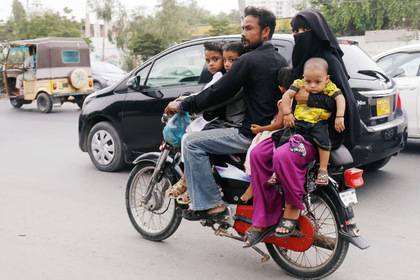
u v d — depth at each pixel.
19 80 17.08
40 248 4.79
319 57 3.75
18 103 17.78
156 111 7.02
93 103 7.82
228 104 4.28
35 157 8.98
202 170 4.21
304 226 3.88
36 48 16.27
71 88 16.78
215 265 4.39
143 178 5.07
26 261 4.50
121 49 42.53
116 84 7.61
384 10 32.84
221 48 4.48
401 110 6.76
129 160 7.57
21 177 7.52
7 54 17.42
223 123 4.32
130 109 7.29
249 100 4.11
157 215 5.14
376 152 6.07
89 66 17.31
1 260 4.53
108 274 4.25
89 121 7.91
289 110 3.71
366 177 7.07
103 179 7.32
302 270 4.07
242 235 4.20
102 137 7.74
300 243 3.91
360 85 5.89
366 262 4.41
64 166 8.21
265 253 4.39
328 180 3.79
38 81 16.41
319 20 3.76
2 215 5.75
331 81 3.71
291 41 5.91
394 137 6.34
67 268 4.36
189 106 4.26
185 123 4.51
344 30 34.72
